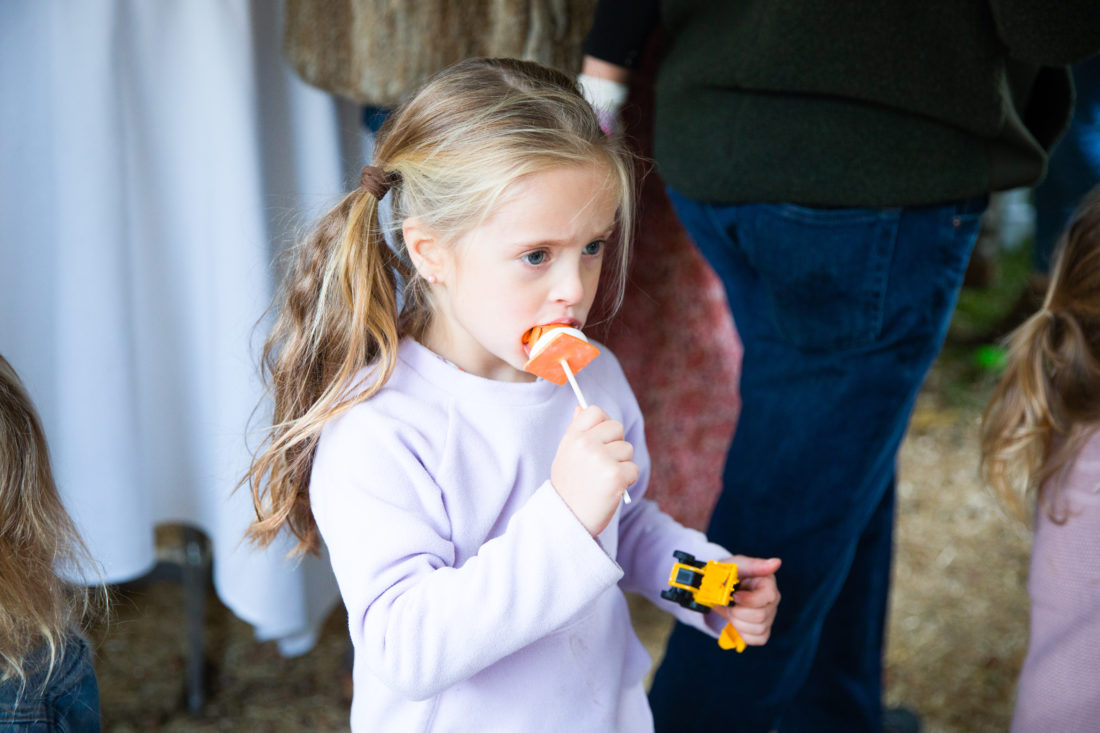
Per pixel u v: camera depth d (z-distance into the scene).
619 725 1.26
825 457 1.53
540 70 1.17
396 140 1.14
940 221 1.45
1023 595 2.53
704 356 2.23
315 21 1.78
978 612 2.47
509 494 1.16
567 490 1.04
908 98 1.38
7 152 1.79
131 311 1.86
